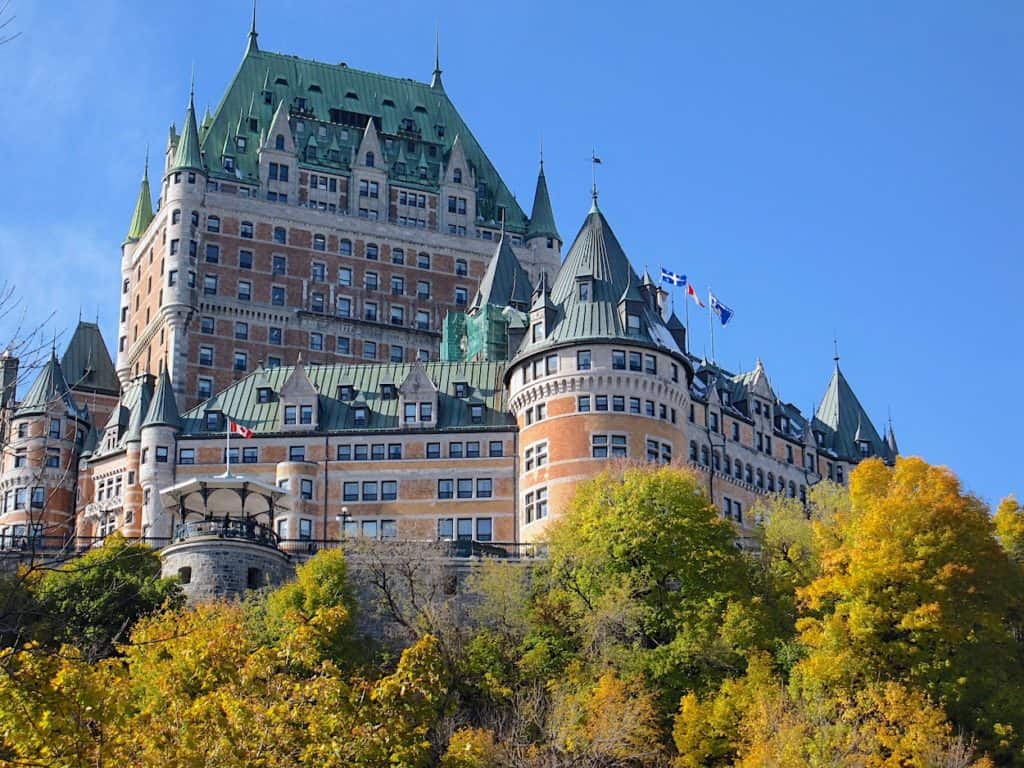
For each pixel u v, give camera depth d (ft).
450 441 378.32
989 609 265.95
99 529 403.13
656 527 289.53
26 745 124.36
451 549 324.80
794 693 250.16
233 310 492.95
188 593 297.33
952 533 269.44
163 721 158.92
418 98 566.36
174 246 492.13
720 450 391.86
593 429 361.10
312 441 381.81
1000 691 249.55
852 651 256.73
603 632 267.59
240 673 167.12
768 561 304.09
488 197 552.82
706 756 240.12
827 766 222.07
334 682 163.22
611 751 227.61
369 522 373.81
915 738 230.27
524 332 395.75
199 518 325.21
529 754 226.99
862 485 298.76
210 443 386.11
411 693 166.71
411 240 523.29
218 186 507.30
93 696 134.92
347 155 530.68
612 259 388.16
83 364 496.23
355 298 510.17
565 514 325.21
